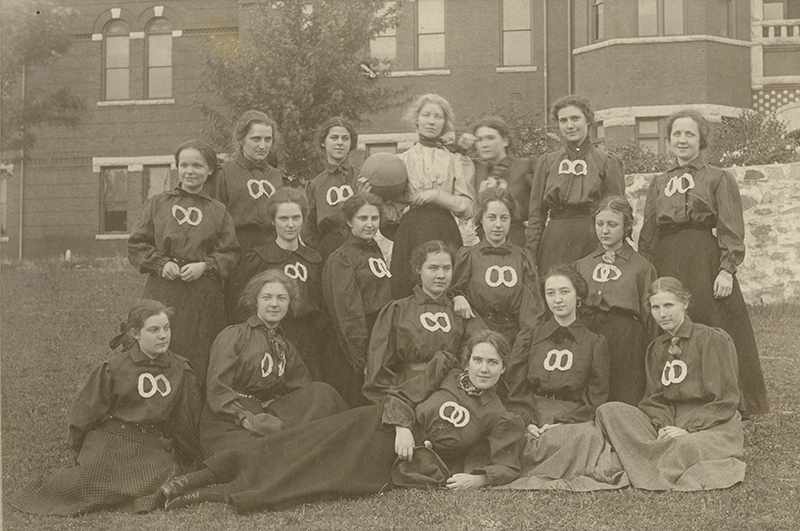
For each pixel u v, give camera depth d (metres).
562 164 5.98
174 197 5.71
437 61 12.27
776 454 5.46
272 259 5.79
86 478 4.87
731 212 5.77
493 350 5.11
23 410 6.49
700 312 5.73
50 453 5.66
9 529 4.54
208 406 5.26
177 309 5.55
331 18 8.95
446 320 5.46
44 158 12.40
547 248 5.99
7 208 12.32
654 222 6.05
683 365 5.31
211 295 5.66
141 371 5.14
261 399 5.40
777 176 9.63
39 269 10.91
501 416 5.16
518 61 12.33
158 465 5.01
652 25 12.22
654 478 4.93
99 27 12.64
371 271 5.74
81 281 10.48
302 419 5.25
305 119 8.62
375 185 6.00
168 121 12.79
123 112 12.53
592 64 12.30
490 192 5.71
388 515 4.59
